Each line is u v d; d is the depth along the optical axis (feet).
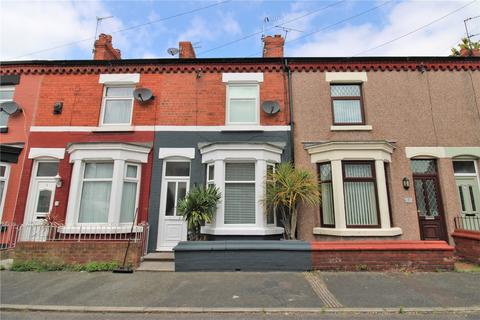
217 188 28.53
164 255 27.61
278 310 16.08
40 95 34.14
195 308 16.48
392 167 31.07
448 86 33.50
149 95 33.30
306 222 29.96
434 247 22.99
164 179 31.63
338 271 22.65
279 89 33.99
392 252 22.97
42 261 24.32
